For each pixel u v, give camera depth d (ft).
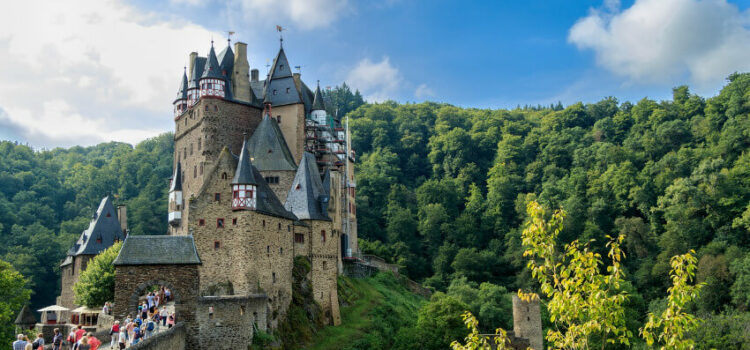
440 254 428.15
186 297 163.12
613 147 518.78
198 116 289.12
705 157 458.91
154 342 129.08
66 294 318.04
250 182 203.31
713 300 324.80
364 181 508.12
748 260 323.78
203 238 202.69
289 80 301.63
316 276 242.17
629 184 460.14
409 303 301.02
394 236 445.37
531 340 284.00
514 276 406.82
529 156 583.99
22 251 404.36
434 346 242.58
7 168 546.26
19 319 275.59
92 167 565.94
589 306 79.05
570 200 458.09
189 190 291.58
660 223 432.66
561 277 83.25
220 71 289.74
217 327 166.40
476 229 460.55
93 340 114.73
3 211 458.09
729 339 271.08
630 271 400.88
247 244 198.80
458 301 258.78
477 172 558.15
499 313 321.32
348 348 218.38
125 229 339.16
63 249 415.03
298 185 255.09
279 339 196.65
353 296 269.85
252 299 177.37
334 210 272.92
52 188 533.14
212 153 278.46
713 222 392.47
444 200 489.67
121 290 159.74
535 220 83.92
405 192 516.73
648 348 269.64
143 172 554.05
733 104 496.23
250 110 294.87
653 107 580.71
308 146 312.29
